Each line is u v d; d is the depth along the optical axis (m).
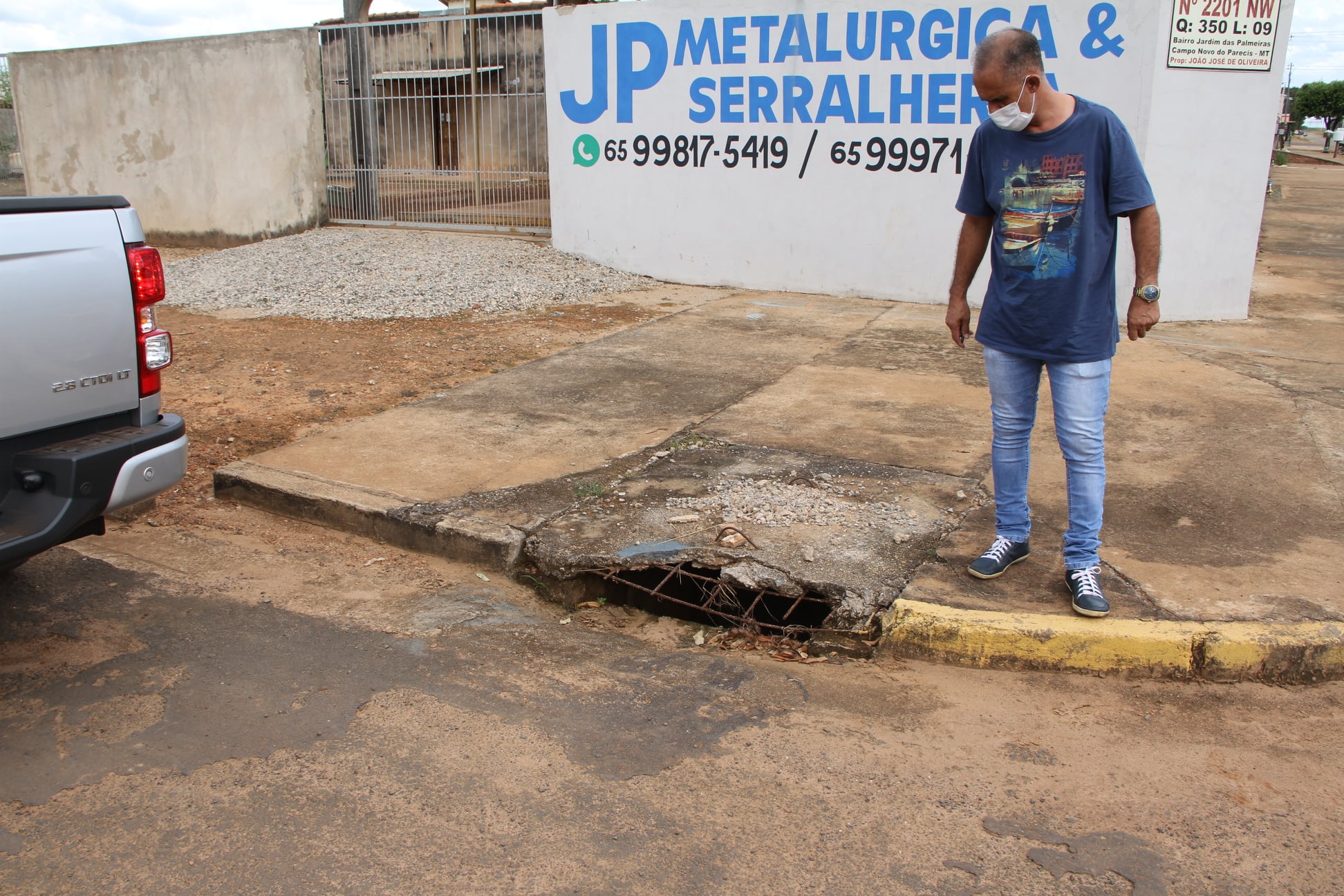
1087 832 2.57
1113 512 4.43
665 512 4.39
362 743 2.94
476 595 3.97
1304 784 2.78
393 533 4.39
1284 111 48.88
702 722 3.08
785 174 9.94
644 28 10.19
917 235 9.53
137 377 3.20
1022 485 3.76
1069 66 8.43
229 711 3.09
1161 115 8.24
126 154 14.08
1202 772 2.83
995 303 3.54
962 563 3.88
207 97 13.27
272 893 2.33
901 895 2.34
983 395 6.38
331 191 13.22
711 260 10.53
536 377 6.79
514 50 11.60
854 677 3.38
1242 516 4.39
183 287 10.13
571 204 11.18
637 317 8.92
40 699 3.14
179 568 4.15
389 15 17.11
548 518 4.32
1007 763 2.87
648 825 2.59
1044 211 3.29
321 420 5.91
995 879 2.40
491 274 10.36
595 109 10.71
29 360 2.88
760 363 7.21
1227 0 8.05
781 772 2.81
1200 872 2.43
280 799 2.68
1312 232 15.80
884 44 9.14
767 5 9.53
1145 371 7.03
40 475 2.95
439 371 7.01
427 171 12.63
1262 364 7.25
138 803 2.65
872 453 5.21
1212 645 3.31
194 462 5.29
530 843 2.51
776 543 4.04
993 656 3.41
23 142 14.81
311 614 3.77
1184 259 8.70
